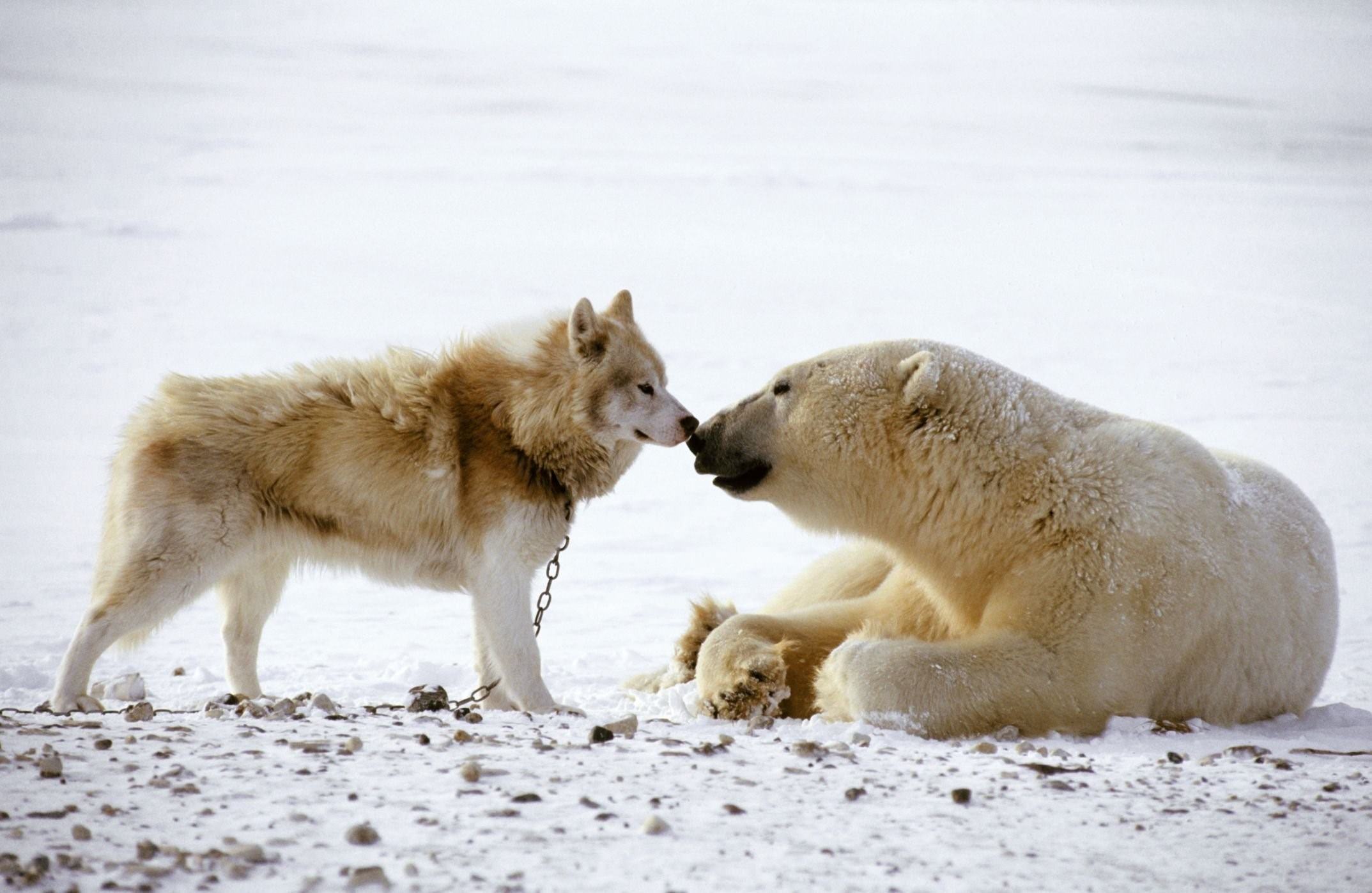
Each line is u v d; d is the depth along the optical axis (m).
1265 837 5.76
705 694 9.16
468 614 16.20
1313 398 31.97
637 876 5.05
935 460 8.86
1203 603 8.46
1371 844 5.68
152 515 8.92
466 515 9.77
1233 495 9.01
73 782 6.00
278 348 37.03
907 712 8.09
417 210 77.12
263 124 133.38
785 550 19.98
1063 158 119.38
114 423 27.45
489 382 9.95
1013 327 44.16
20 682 10.53
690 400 30.36
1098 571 8.34
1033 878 5.21
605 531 21.33
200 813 5.61
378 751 6.77
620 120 148.88
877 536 9.34
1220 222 77.12
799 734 7.96
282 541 9.52
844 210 81.00
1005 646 8.27
